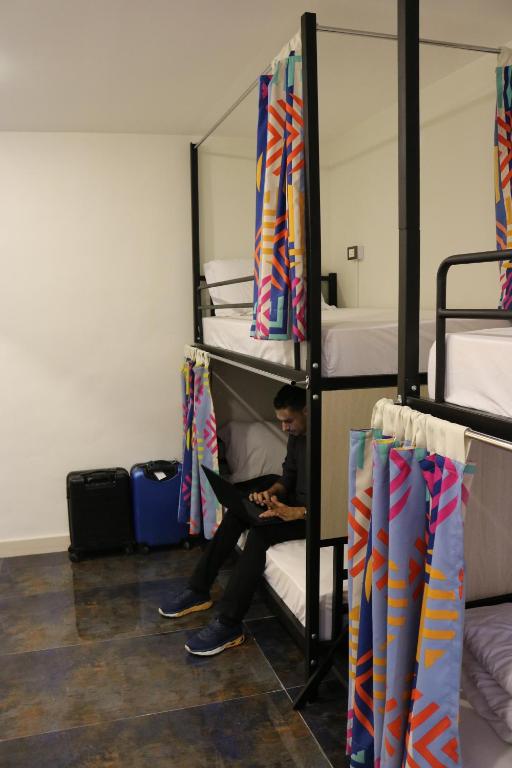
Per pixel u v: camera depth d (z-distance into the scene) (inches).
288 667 98.1
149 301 151.0
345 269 155.6
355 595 64.1
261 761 78.2
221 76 109.5
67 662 100.9
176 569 136.8
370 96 123.4
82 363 148.6
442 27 93.0
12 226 142.2
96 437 150.9
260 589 109.9
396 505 54.9
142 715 87.4
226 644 103.0
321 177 161.0
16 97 117.6
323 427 83.4
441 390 57.0
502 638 65.2
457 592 51.1
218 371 153.1
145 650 104.0
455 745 51.9
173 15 85.6
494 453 71.6
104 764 78.4
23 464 147.0
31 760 79.4
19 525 147.6
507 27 93.3
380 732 59.4
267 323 83.7
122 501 142.9
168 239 150.9
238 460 142.6
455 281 114.3
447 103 113.3
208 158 151.4
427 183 120.7
